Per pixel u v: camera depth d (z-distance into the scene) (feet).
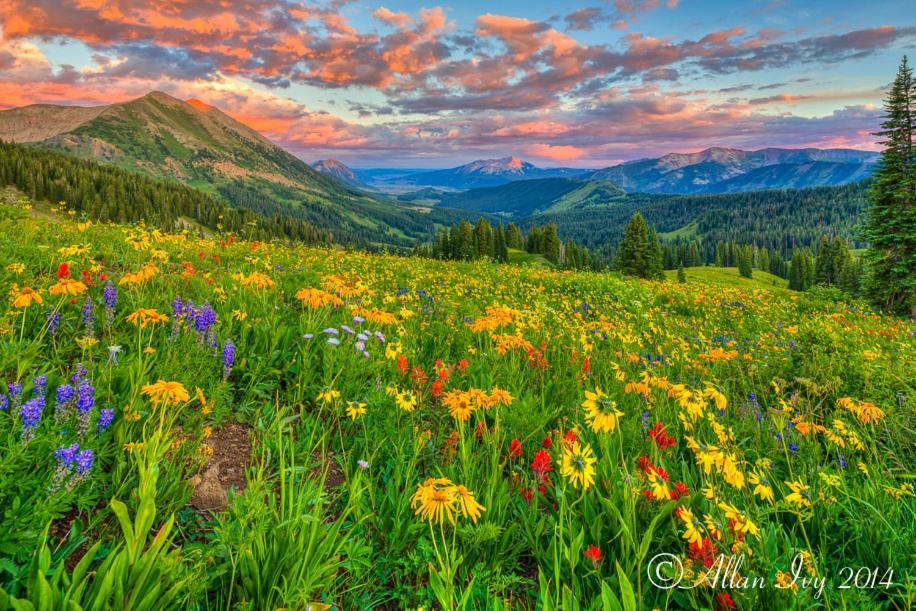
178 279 22.70
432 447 13.09
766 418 16.51
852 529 10.50
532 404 15.26
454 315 29.48
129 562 6.65
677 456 14.16
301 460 11.83
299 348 16.49
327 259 52.54
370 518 10.17
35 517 7.13
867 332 42.11
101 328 15.12
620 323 35.63
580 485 10.92
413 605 8.66
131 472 9.22
